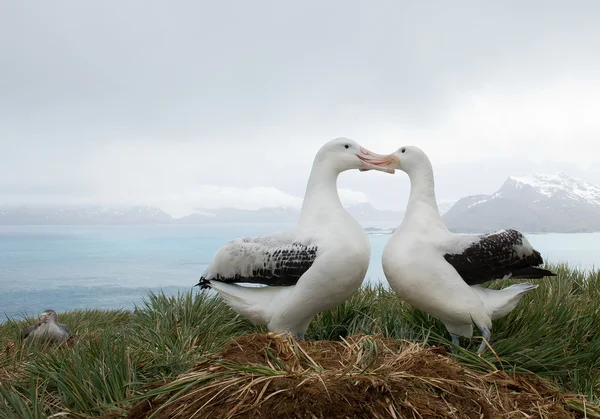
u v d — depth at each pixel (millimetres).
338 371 3232
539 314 5637
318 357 3537
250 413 2961
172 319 6223
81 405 3939
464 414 3207
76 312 10344
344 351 3717
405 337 5262
